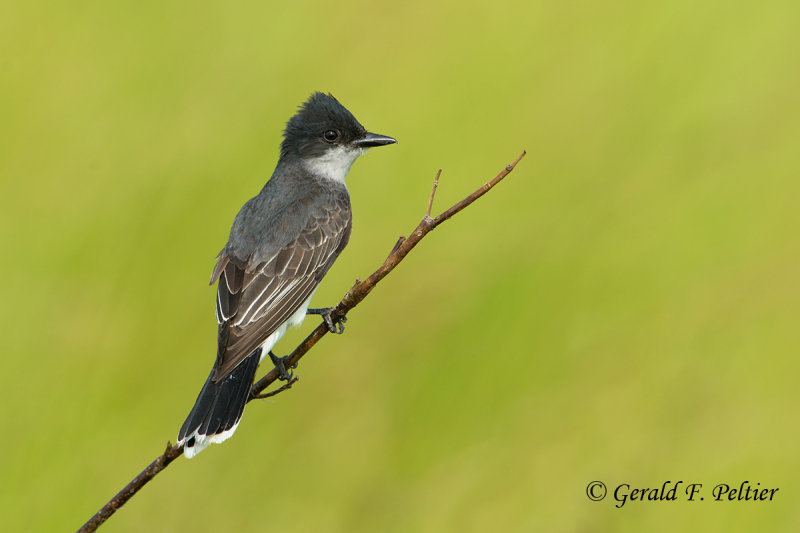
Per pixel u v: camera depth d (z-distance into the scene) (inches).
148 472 262.5
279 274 386.0
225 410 319.3
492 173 544.4
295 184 426.6
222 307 369.4
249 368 347.6
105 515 261.3
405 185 547.8
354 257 517.3
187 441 309.1
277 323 375.2
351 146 442.3
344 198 434.3
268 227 399.5
